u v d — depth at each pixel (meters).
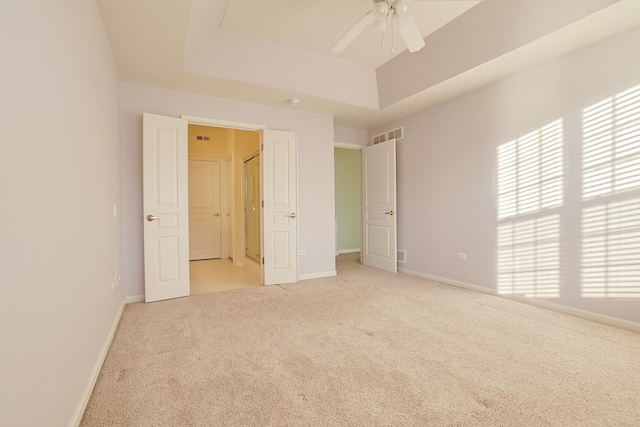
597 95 2.62
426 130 4.29
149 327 2.54
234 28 2.98
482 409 1.47
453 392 1.61
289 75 3.49
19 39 0.93
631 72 2.43
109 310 2.29
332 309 3.00
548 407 1.48
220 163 6.38
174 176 3.40
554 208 2.92
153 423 1.39
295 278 4.19
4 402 0.81
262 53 3.24
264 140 4.01
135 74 3.12
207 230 6.30
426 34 3.05
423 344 2.19
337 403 1.53
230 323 2.62
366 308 3.03
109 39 2.51
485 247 3.57
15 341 0.87
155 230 3.28
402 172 4.74
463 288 3.79
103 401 1.55
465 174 3.78
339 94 3.90
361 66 3.80
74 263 1.43
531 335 2.34
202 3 2.29
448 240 4.02
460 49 3.03
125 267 3.24
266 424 1.38
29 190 0.98
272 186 4.06
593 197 2.65
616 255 2.52
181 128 3.46
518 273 3.24
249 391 1.63
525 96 3.13
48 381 1.10
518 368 1.85
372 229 5.23
